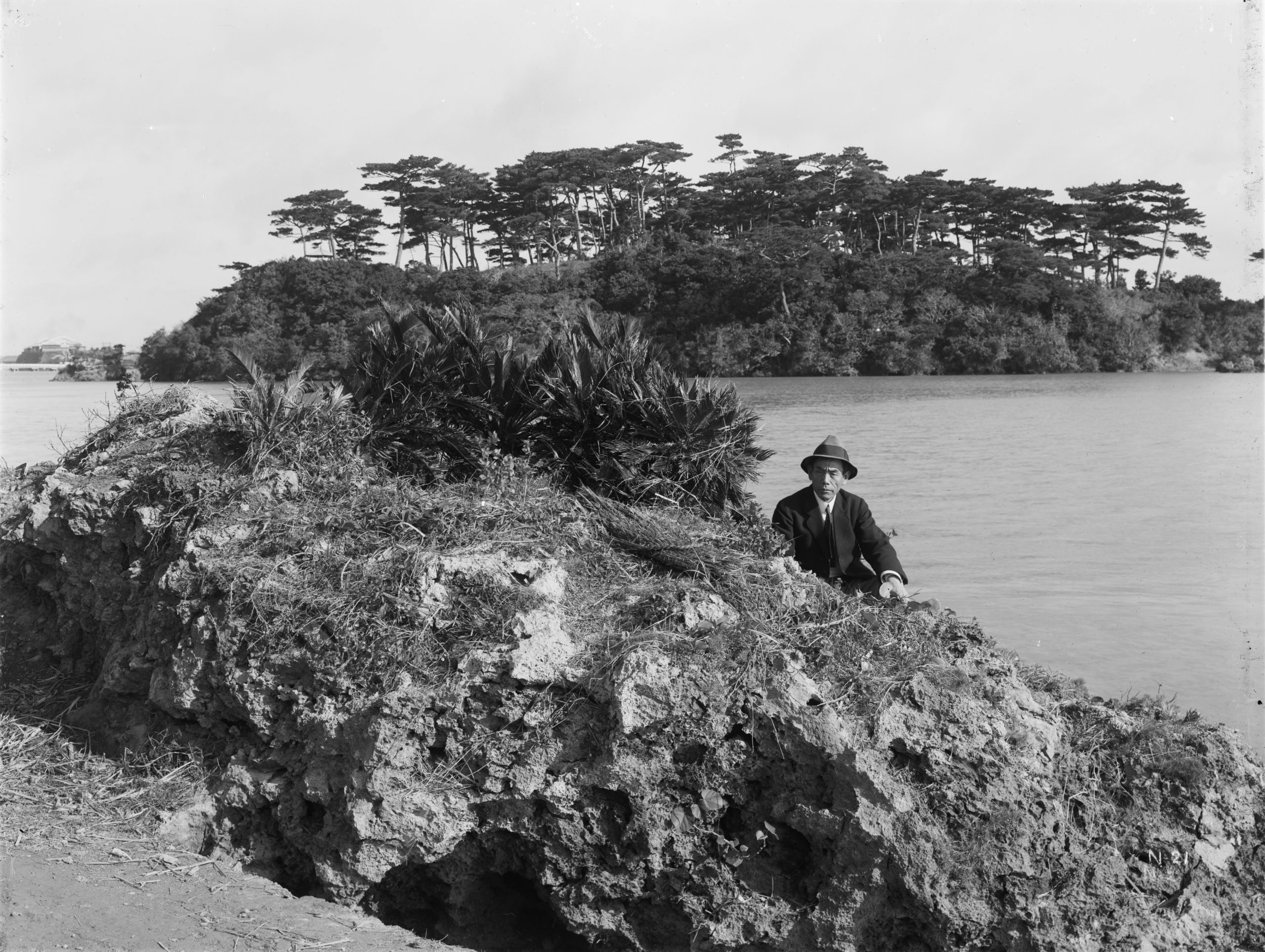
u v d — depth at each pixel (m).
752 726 5.04
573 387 7.29
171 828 5.48
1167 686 10.98
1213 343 125.81
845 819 4.91
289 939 4.79
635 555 6.06
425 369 7.32
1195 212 136.50
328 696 5.43
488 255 138.00
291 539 5.91
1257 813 5.34
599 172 133.00
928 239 140.50
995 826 4.86
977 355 115.25
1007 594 15.59
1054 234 137.25
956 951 4.82
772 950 5.02
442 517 5.94
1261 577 16.42
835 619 5.61
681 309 112.94
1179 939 4.95
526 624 5.26
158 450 6.76
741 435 7.33
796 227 120.25
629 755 5.04
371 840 5.18
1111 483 30.03
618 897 5.14
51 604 7.01
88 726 6.25
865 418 55.84
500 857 5.33
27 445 14.86
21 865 5.05
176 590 5.83
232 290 86.06
